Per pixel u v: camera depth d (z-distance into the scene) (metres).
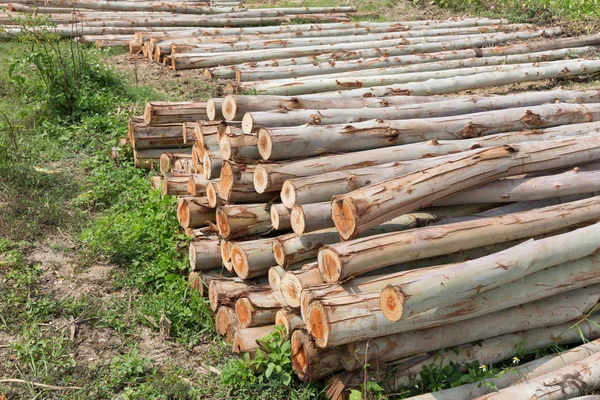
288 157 5.68
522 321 5.03
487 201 5.46
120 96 10.29
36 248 6.60
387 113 6.75
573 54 13.39
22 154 8.25
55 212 7.12
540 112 7.05
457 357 4.95
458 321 4.81
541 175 5.86
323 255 4.80
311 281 4.93
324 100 6.86
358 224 4.75
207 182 6.46
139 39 13.14
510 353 5.11
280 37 13.87
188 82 11.30
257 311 5.29
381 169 5.45
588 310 5.30
